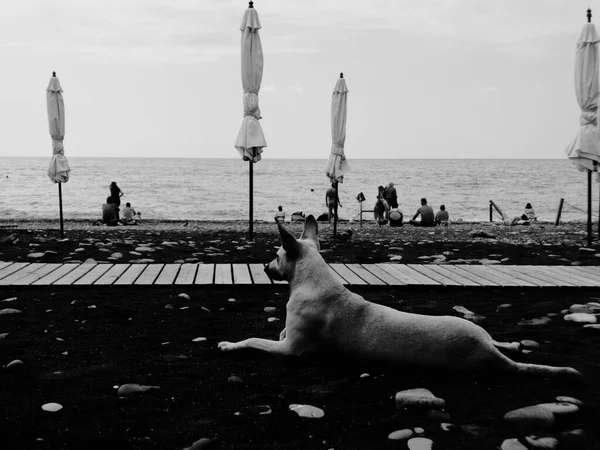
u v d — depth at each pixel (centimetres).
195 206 2191
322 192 3164
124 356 249
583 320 298
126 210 1259
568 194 2934
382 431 179
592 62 654
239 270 433
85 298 351
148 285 379
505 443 167
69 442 167
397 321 229
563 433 175
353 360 236
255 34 678
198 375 225
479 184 3962
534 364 231
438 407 194
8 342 264
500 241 754
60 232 863
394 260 529
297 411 189
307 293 242
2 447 164
